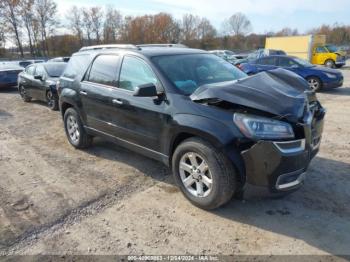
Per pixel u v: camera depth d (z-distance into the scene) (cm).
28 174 464
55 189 413
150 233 316
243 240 301
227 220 333
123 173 458
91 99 487
